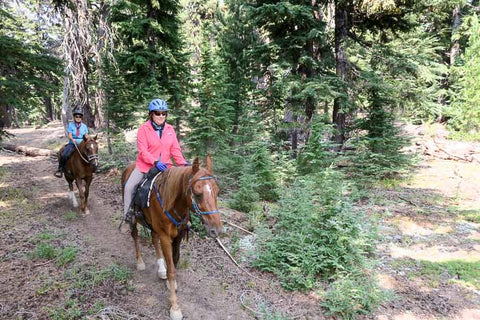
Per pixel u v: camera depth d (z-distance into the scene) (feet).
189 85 42.34
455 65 69.15
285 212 20.79
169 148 15.60
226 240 21.86
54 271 16.80
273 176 31.45
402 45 54.08
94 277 16.16
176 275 17.24
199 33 88.17
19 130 102.63
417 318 14.67
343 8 39.78
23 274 16.29
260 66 43.04
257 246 20.56
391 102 39.55
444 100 75.41
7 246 19.31
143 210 14.61
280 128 37.78
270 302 15.40
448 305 15.67
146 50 38.37
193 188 11.05
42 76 31.30
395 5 34.73
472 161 49.19
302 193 21.68
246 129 39.81
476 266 19.11
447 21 78.02
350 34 42.75
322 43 36.70
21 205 27.68
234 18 51.01
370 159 37.86
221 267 18.35
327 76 37.96
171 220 12.93
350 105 38.50
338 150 42.34
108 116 47.50
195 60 84.94
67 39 48.14
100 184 36.88
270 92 39.47
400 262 19.83
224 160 33.50
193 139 34.22
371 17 40.32
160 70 41.45
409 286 17.33
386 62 39.68
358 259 17.48
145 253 19.81
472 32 62.34
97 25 56.39
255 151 33.19
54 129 96.99
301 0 36.09
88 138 25.53
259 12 36.19
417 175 41.86
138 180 15.33
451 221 26.55
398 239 23.24
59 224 23.80
